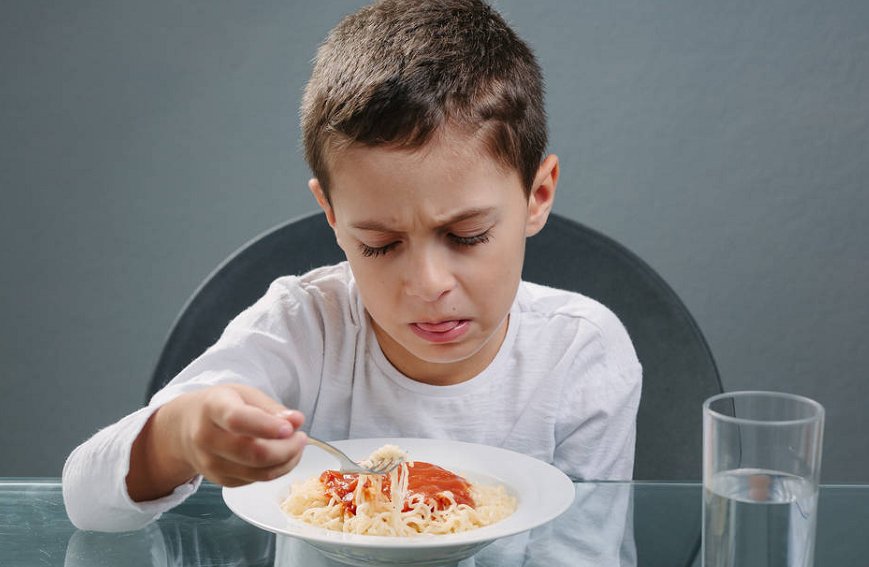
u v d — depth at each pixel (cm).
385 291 97
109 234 238
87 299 241
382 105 90
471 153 92
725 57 230
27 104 234
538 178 109
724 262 236
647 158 233
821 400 240
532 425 124
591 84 231
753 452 68
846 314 238
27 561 79
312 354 123
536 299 131
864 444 241
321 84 100
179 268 239
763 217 235
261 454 72
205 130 234
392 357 122
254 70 232
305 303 123
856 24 229
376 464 86
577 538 83
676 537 83
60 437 245
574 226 142
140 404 242
